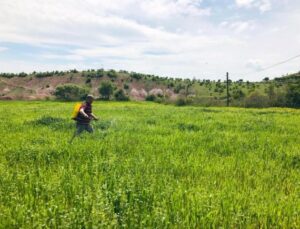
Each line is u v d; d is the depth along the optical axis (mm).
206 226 5695
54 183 7414
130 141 14047
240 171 9555
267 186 8172
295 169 10234
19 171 8750
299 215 6234
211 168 9641
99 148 11977
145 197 6648
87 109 15227
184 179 8398
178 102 90250
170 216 5875
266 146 13758
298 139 16266
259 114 38250
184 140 15133
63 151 11383
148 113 35719
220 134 17328
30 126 20016
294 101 75625
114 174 8070
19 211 5867
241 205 6562
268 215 6117
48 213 5781
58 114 33094
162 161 10273
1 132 17125
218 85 175875
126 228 5547
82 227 5473
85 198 6320
